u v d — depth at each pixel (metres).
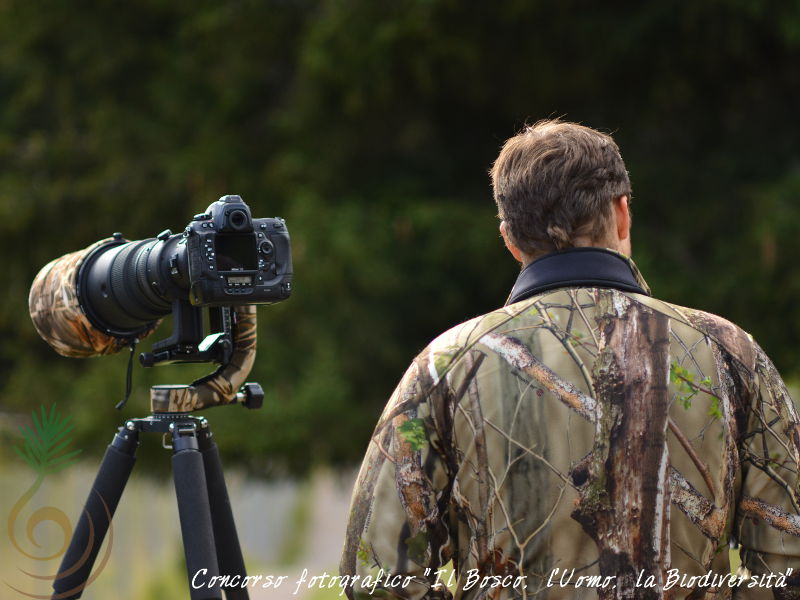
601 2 30.16
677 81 30.36
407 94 31.09
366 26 29.39
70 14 33.84
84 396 29.17
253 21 32.59
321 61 29.44
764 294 29.08
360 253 29.16
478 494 4.65
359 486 4.85
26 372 32.91
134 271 6.24
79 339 6.62
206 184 32.00
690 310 4.89
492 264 30.41
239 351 6.37
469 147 33.53
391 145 32.75
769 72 31.66
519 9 28.70
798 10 28.17
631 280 4.90
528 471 4.56
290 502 48.91
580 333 4.71
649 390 4.61
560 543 4.53
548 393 4.61
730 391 4.71
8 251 33.72
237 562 6.40
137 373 29.80
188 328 6.13
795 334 29.20
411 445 4.73
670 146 33.09
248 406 6.39
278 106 33.56
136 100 34.81
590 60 30.11
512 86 31.42
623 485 4.54
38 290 6.72
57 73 34.78
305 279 29.08
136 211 33.28
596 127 32.41
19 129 37.53
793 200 29.81
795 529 4.68
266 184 32.28
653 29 29.62
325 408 28.56
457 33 29.39
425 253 30.28
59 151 34.69
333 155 31.78
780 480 4.72
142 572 27.17
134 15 34.31
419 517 4.71
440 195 32.91
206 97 34.06
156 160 33.22
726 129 33.19
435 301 31.78
